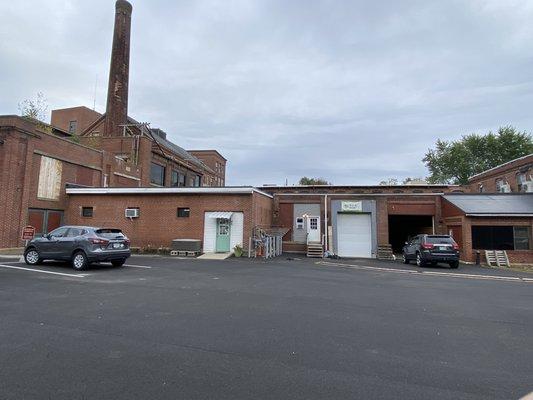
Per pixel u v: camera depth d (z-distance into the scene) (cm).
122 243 1580
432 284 1330
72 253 1492
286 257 2462
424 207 2803
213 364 495
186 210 2478
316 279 1370
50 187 2592
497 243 2394
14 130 2309
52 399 391
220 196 2422
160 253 2405
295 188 3616
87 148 2962
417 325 716
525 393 421
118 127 4038
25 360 502
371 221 2784
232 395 404
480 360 528
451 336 645
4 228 2241
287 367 488
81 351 539
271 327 679
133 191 2552
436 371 483
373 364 505
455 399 403
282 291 1074
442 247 2047
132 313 769
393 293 1097
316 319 746
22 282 1146
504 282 1472
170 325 682
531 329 701
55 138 2642
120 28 4141
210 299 929
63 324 680
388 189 3569
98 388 418
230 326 681
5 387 418
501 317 799
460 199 2689
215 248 2389
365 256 2761
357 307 873
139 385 427
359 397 404
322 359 520
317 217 2888
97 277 1276
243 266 1766
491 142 5712
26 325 671
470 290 1202
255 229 2406
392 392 418
